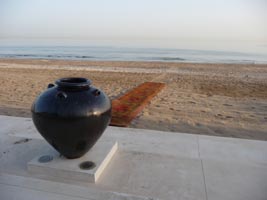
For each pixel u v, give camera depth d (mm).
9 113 5547
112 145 2814
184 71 14711
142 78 11547
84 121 2146
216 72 14406
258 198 2051
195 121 5145
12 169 2445
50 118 2123
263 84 10305
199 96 7777
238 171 2453
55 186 2189
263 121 5230
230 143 3215
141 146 3098
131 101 6664
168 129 4586
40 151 2750
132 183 2250
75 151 2375
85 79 2471
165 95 7781
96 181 2266
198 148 3055
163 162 2619
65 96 2162
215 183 2252
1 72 13523
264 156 2842
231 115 5680
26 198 2025
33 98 7297
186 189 2164
